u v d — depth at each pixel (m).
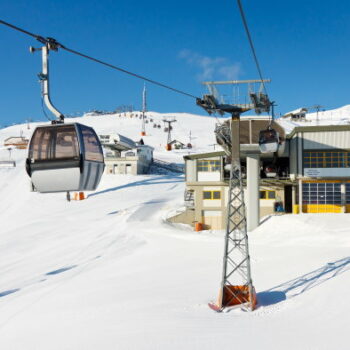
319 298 12.93
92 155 8.70
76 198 56.34
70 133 8.41
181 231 34.47
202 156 39.28
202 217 39.19
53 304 15.16
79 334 11.24
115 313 13.03
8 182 67.00
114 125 180.12
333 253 20.70
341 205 35.22
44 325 12.51
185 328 11.05
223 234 33.78
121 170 74.81
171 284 17.03
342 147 34.91
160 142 136.75
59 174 8.25
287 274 17.00
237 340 9.90
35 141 8.49
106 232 34.22
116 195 57.75
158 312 12.84
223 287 13.51
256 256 22.45
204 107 14.61
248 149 32.50
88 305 14.41
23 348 10.62
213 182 38.91
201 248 26.08
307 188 35.88
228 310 13.01
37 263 25.45
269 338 9.91
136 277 18.89
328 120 129.62
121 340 10.41
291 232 29.08
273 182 37.56
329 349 8.95
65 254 27.47
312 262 18.73
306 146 35.50
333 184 35.53
